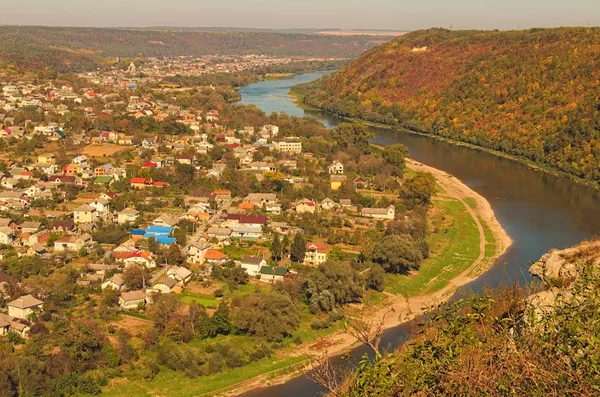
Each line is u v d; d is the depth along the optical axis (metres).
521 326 16.14
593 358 12.90
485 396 13.69
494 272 70.31
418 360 15.53
